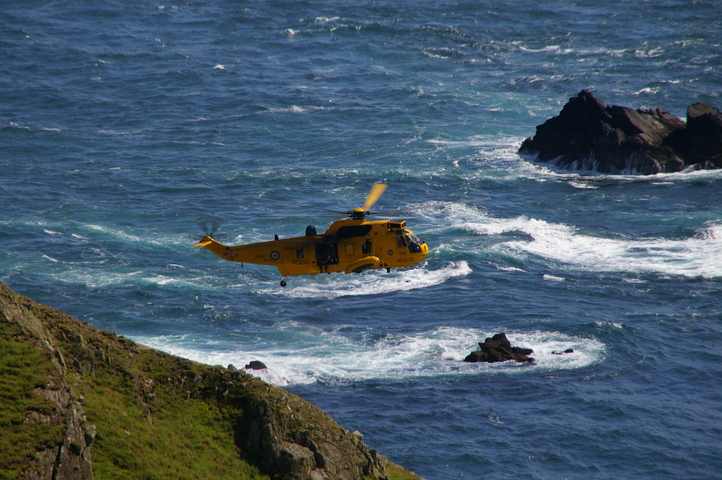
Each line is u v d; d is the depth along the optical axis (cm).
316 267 10975
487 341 15588
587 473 11656
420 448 12244
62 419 5816
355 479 7344
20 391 5869
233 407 7362
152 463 6356
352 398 13738
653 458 11969
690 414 13212
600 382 14300
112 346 7544
